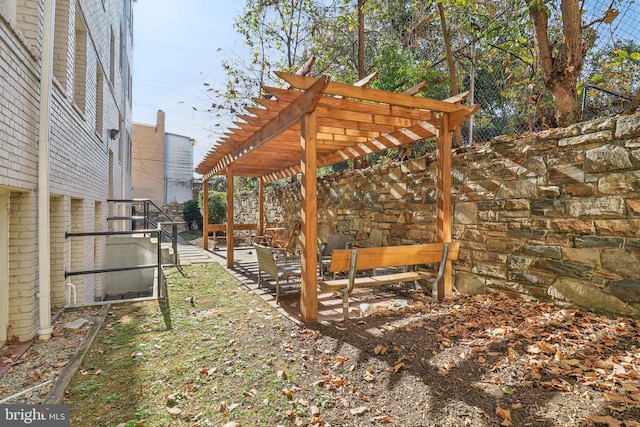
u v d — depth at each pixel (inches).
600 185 117.1
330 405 80.1
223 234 573.6
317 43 371.2
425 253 154.4
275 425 73.7
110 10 296.2
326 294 176.4
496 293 151.4
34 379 96.1
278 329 128.0
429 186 183.3
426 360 96.9
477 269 159.8
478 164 160.1
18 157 112.1
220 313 150.6
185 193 883.4
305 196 132.5
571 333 103.6
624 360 86.6
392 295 173.3
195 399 83.7
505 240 148.0
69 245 190.4
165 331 129.9
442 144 160.6
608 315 114.3
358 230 244.8
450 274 163.9
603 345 95.1
